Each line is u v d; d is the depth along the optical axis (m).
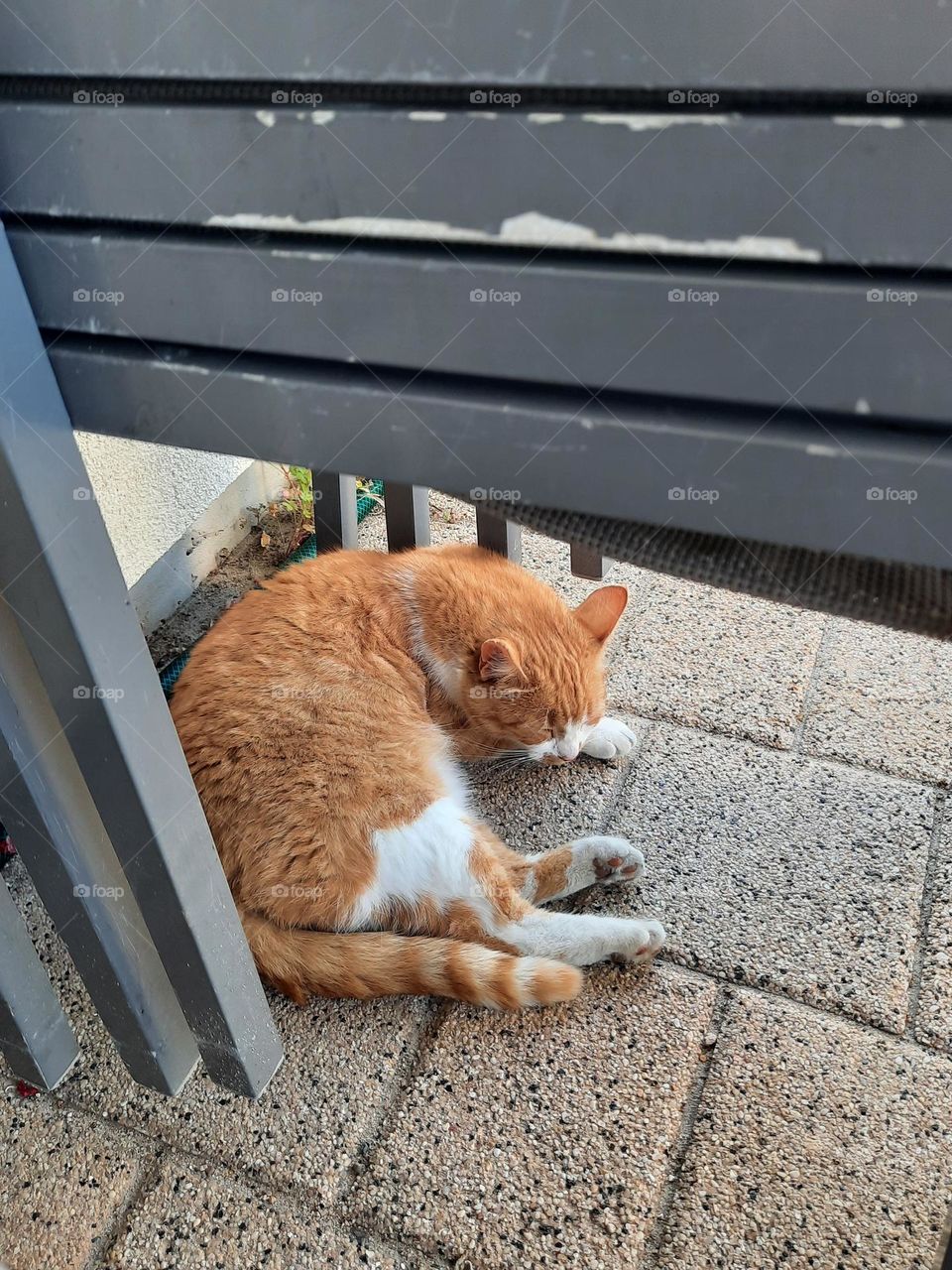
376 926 1.47
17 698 0.98
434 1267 1.12
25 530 0.83
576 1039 1.35
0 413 0.77
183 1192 1.21
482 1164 1.21
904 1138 1.20
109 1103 1.32
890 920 1.49
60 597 0.86
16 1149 1.28
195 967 1.16
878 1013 1.36
